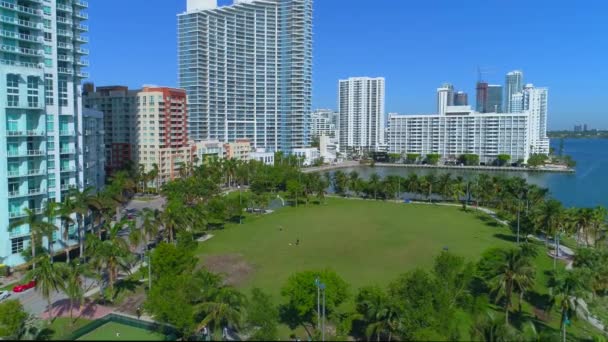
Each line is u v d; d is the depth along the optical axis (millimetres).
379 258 112375
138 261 108625
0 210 102188
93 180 153000
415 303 62250
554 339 65875
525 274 70938
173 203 121125
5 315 62219
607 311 80250
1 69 100438
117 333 67125
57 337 64625
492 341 56875
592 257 91438
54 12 116000
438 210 185500
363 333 67875
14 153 104562
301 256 114312
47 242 111250
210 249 121562
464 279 75812
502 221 160875
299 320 74312
